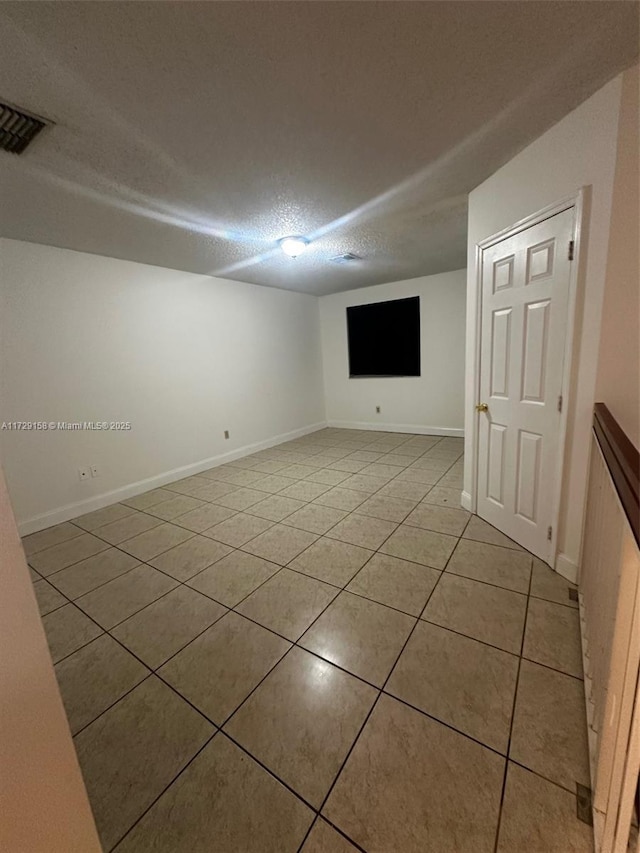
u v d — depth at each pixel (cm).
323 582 209
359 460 445
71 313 315
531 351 206
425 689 138
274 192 226
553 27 120
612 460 106
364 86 144
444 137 180
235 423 476
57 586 220
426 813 102
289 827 101
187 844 99
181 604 198
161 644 170
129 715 137
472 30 120
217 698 141
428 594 192
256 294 497
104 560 248
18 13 104
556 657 149
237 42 119
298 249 326
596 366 169
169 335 395
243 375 484
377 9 111
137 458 371
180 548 258
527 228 197
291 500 332
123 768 118
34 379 296
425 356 531
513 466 230
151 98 143
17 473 290
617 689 85
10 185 201
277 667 154
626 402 165
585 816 98
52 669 63
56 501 312
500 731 122
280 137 173
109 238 290
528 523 222
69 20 108
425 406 547
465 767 112
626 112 145
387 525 271
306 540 258
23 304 288
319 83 141
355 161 197
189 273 412
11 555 58
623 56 134
